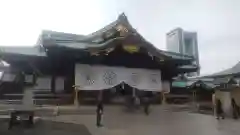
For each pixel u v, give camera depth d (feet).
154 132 41.75
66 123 45.34
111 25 78.59
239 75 111.75
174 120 54.13
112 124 46.09
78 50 66.39
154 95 76.59
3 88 59.41
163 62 76.84
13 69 65.10
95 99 65.87
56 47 63.72
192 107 73.00
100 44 70.64
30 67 66.64
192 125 49.16
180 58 79.56
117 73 71.77
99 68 69.92
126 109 61.05
